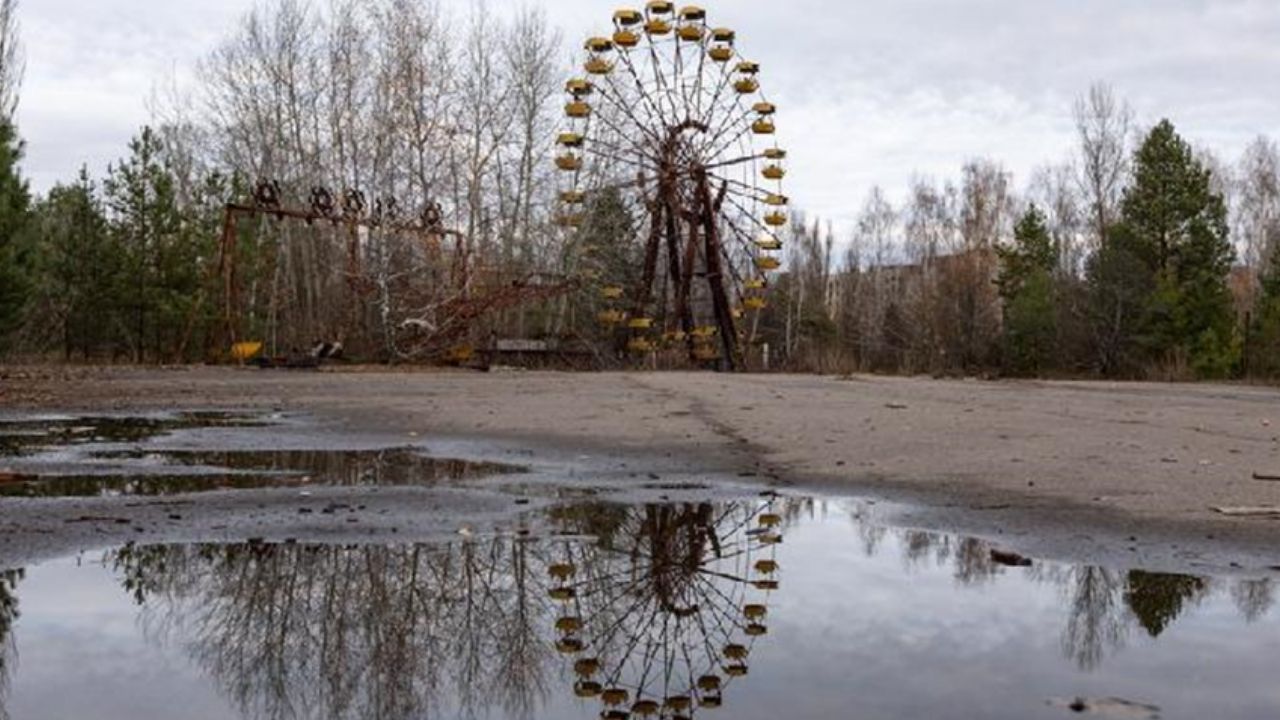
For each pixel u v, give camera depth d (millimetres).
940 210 72938
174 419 10703
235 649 3006
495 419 10711
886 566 4176
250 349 25297
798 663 2861
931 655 2922
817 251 76125
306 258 34500
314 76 37438
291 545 4492
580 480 6559
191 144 43188
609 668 2846
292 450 8062
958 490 6145
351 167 36719
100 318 33094
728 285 36906
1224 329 38906
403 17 35156
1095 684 2650
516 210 35375
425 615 3418
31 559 4168
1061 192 66375
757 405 12750
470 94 35625
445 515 5266
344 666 2863
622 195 34500
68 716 2428
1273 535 4781
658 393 15141
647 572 4070
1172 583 3865
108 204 32594
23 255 24703
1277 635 3150
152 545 4453
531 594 3719
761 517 5309
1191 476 6574
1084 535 4809
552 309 34188
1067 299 41656
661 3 32906
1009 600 3604
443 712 2514
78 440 8625
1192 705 2496
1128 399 15297
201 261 33344
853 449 8125
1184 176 42594
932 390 17094
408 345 26328
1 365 25172
